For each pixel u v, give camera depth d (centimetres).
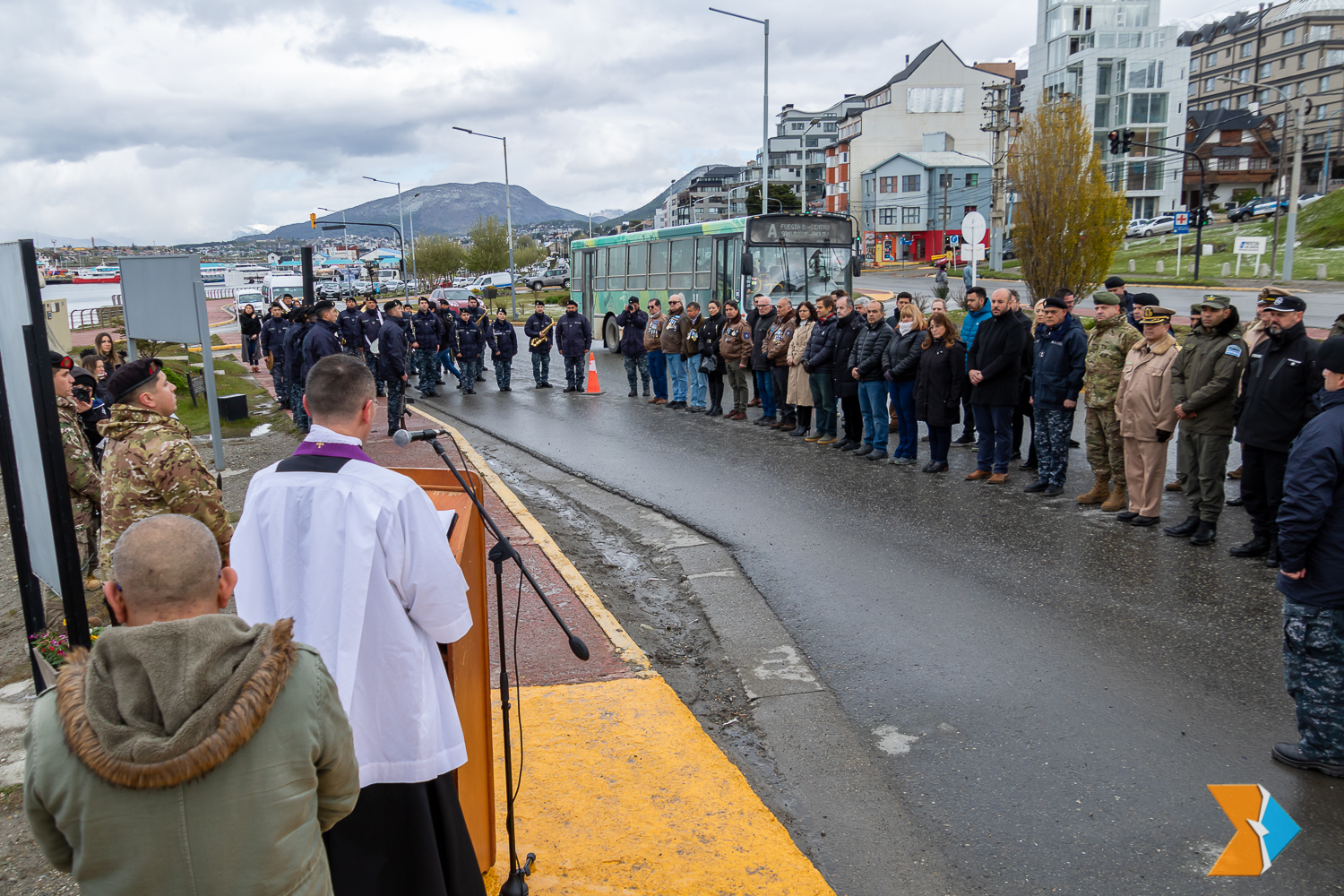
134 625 170
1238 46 9281
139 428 431
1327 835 344
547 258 9725
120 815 157
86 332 3553
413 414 1501
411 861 234
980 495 852
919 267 6900
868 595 616
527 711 436
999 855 341
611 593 632
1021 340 861
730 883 309
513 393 1788
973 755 412
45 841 166
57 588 425
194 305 1045
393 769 232
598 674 477
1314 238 4903
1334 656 376
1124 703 452
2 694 486
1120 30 6906
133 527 175
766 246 1684
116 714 156
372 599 228
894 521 782
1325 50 8288
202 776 158
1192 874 326
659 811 352
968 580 633
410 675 232
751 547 733
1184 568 636
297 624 230
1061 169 2516
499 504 834
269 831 163
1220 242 5228
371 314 1688
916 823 364
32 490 439
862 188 8562
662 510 863
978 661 507
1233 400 661
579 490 962
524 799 362
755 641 555
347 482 231
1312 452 370
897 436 1173
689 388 1444
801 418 1188
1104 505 786
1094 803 371
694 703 477
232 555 235
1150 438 720
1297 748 393
